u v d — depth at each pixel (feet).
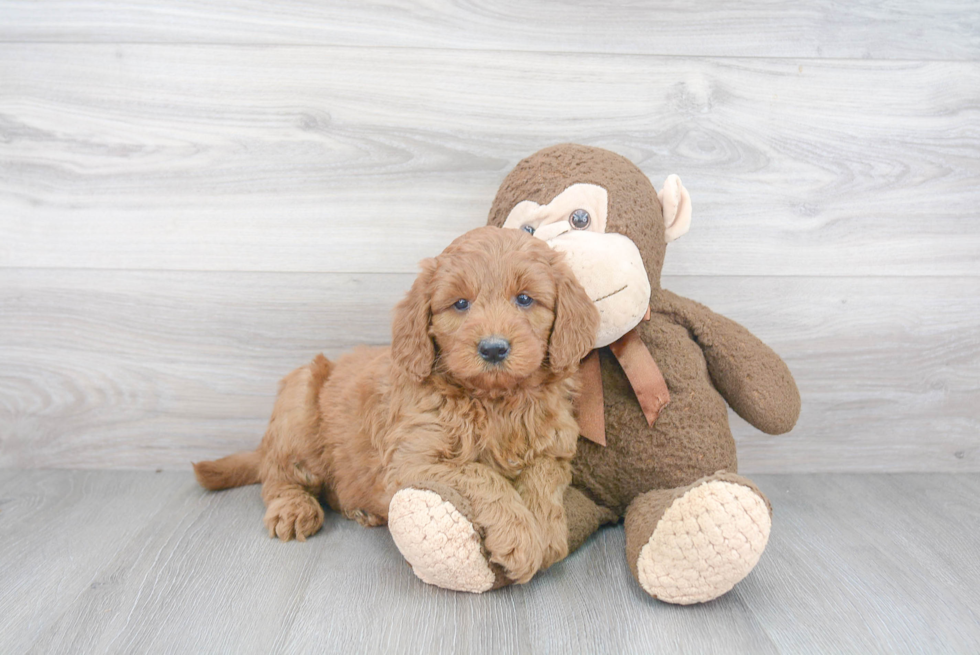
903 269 6.56
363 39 6.20
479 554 4.32
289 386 5.82
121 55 6.21
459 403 4.70
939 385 6.75
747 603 4.46
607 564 4.97
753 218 6.46
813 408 6.74
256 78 6.24
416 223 6.46
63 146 6.33
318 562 4.95
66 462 6.77
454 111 6.30
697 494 4.26
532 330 4.43
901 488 6.48
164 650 3.92
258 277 6.50
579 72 6.25
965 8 6.26
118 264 6.47
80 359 6.61
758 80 6.30
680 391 5.23
